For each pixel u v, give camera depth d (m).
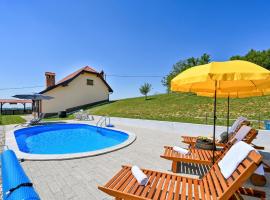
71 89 26.92
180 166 5.25
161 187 3.05
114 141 11.47
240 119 7.19
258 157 2.43
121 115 19.30
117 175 3.42
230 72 3.20
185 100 22.59
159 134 10.42
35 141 11.45
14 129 11.78
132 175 3.43
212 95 7.00
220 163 3.33
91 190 3.82
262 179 4.15
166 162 5.64
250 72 3.13
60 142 11.20
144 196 2.77
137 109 22.20
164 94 29.89
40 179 4.34
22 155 5.89
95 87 30.38
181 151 5.05
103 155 6.27
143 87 27.58
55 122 15.95
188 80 3.74
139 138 9.25
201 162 4.50
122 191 2.88
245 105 17.06
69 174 4.64
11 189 1.75
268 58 35.72
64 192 3.73
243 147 2.85
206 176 3.41
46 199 3.46
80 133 13.98
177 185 3.12
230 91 5.71
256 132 5.07
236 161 2.82
